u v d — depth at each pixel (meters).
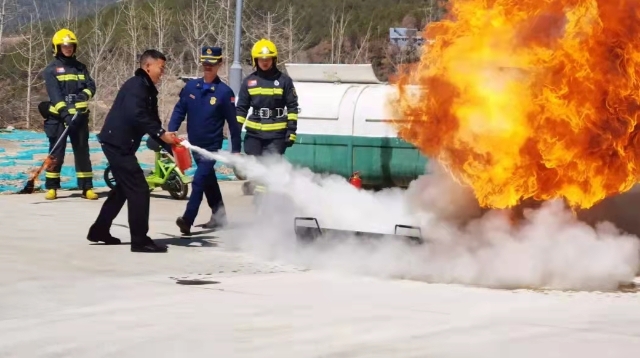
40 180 17.92
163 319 7.11
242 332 6.74
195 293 8.05
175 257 9.80
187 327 6.87
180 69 43.38
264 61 11.93
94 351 6.29
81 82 14.71
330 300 7.80
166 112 39.12
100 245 10.42
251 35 42.06
